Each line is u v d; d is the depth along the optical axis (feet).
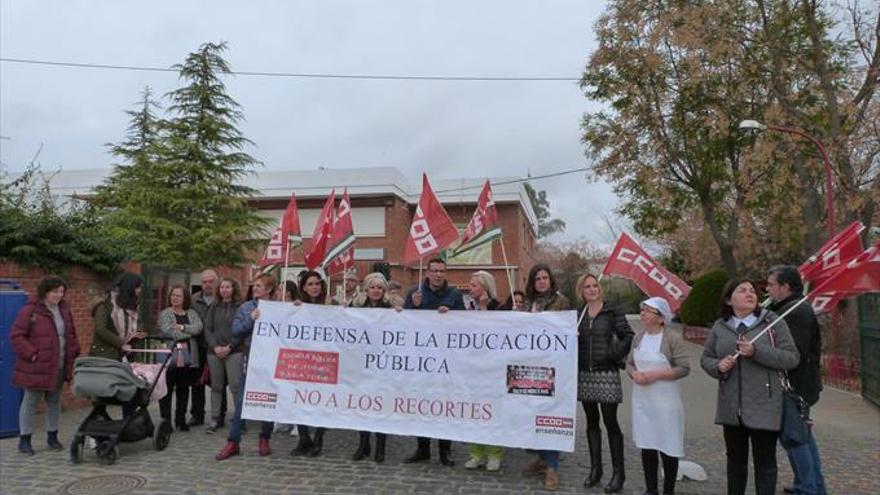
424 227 26.96
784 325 16.22
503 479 20.44
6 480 19.88
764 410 15.88
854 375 44.42
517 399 20.24
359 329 22.29
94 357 22.74
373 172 104.12
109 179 78.33
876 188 55.52
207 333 27.04
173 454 23.22
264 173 106.93
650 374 17.98
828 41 60.64
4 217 30.63
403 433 21.25
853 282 17.78
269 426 23.36
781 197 68.39
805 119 60.54
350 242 30.91
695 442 26.45
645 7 68.85
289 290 24.73
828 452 25.16
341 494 18.67
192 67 71.56
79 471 20.92
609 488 19.11
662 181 71.72
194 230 70.03
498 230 27.17
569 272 175.83
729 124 66.54
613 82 72.28
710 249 114.32
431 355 21.39
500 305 25.76
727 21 62.34
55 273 31.99
